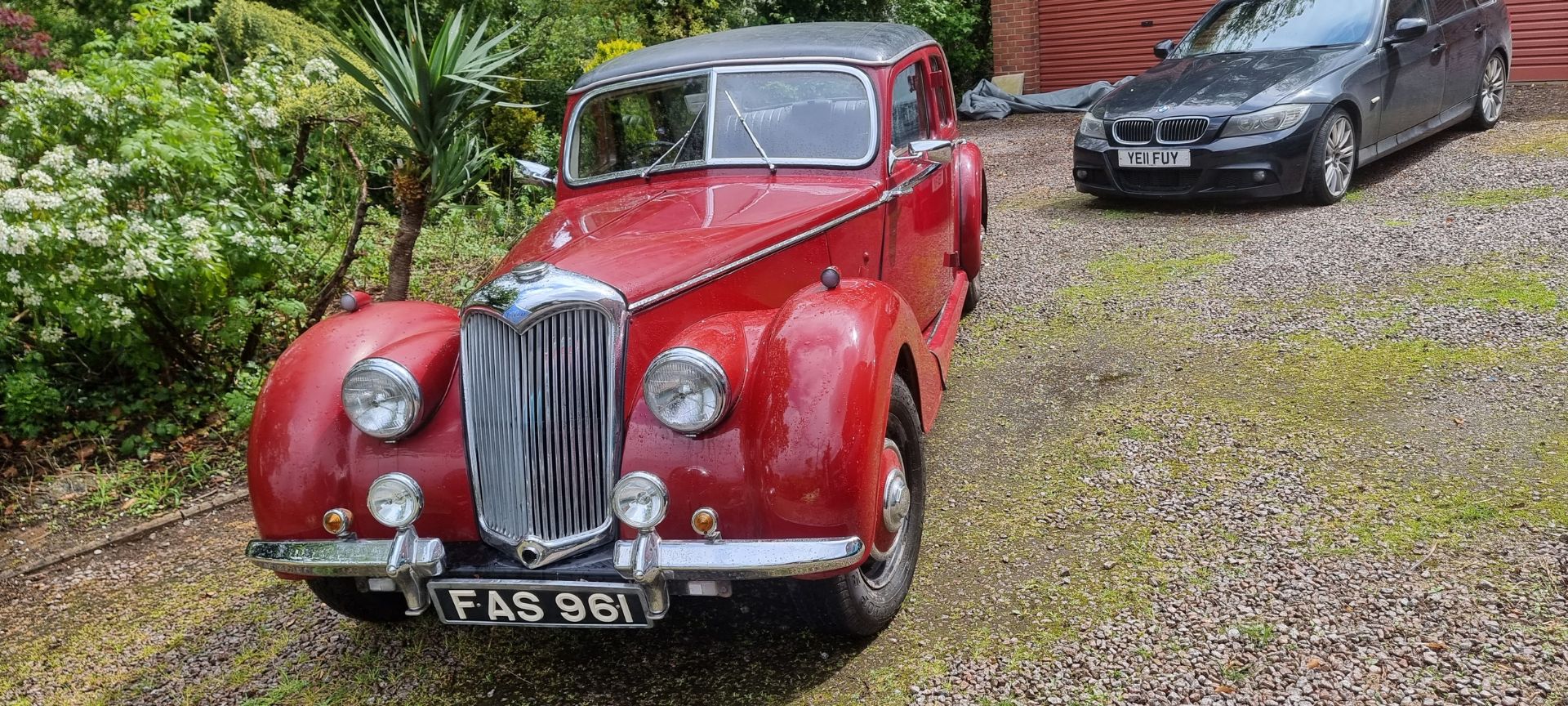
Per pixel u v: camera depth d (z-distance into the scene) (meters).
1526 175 7.45
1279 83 7.41
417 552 2.75
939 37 15.26
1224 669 2.73
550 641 3.26
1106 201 8.49
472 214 8.47
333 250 6.53
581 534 2.77
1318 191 7.33
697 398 2.59
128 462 4.92
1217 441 4.02
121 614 3.77
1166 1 14.12
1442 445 3.77
